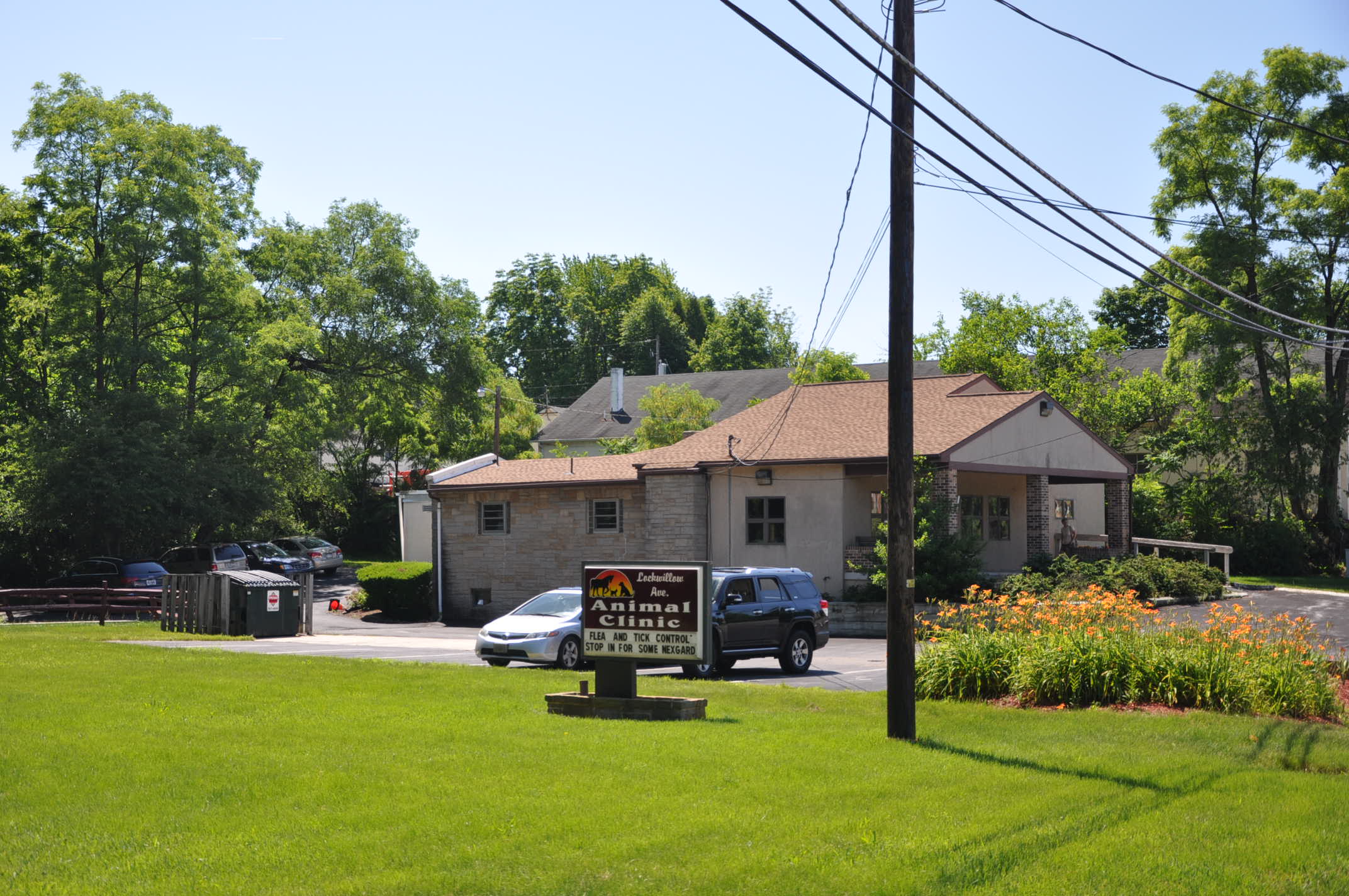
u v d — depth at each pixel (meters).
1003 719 13.73
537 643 20.55
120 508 43.72
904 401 12.73
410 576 38.44
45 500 43.44
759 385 70.44
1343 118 44.81
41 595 31.47
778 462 32.00
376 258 55.84
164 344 48.59
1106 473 36.19
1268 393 45.53
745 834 8.36
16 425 46.25
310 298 55.06
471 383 56.50
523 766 10.45
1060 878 7.50
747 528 32.84
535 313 98.38
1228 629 15.79
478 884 7.16
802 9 9.15
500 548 37.56
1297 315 44.69
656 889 7.14
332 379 54.44
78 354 45.06
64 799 9.08
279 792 9.38
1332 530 45.09
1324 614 29.62
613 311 103.06
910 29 12.77
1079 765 10.99
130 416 44.75
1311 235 45.16
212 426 46.94
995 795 9.73
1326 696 14.20
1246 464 46.38
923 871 7.57
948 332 60.38
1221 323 44.06
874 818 8.86
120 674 17.12
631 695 14.12
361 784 9.66
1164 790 10.00
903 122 12.74
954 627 16.91
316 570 52.12
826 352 59.84
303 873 7.32
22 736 11.57
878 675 21.00
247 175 54.12
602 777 10.05
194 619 28.48
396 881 7.17
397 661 20.12
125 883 7.11
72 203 47.41
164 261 47.19
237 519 47.19
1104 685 14.73
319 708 13.85
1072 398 50.91
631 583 14.16
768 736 12.42
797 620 21.48
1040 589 29.94
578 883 7.22
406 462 71.38
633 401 71.88
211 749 11.02
